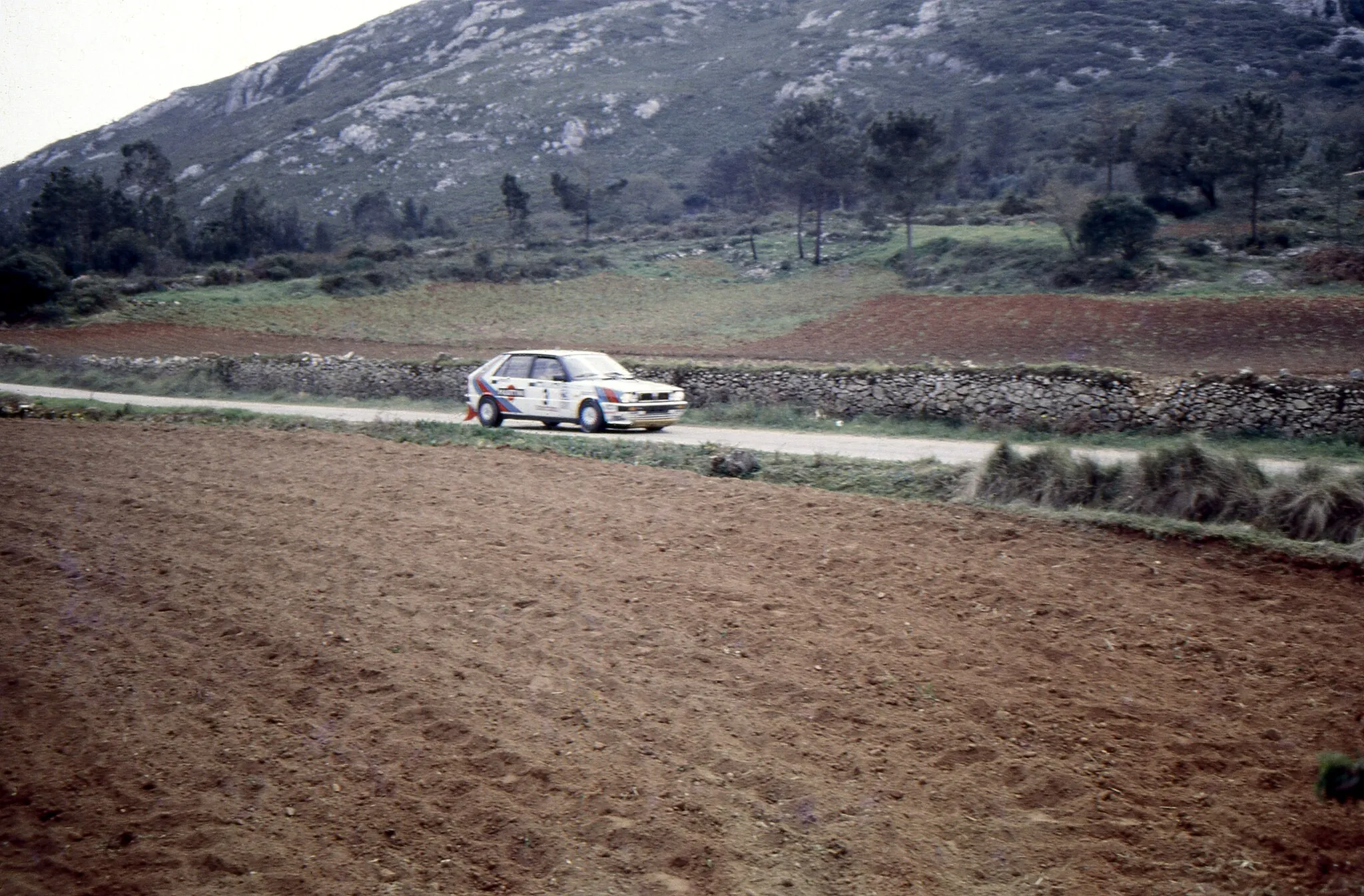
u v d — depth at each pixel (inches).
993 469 462.0
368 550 372.5
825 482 496.1
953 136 4124.0
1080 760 219.1
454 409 952.3
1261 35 5068.9
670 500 452.4
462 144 5846.5
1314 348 1093.8
